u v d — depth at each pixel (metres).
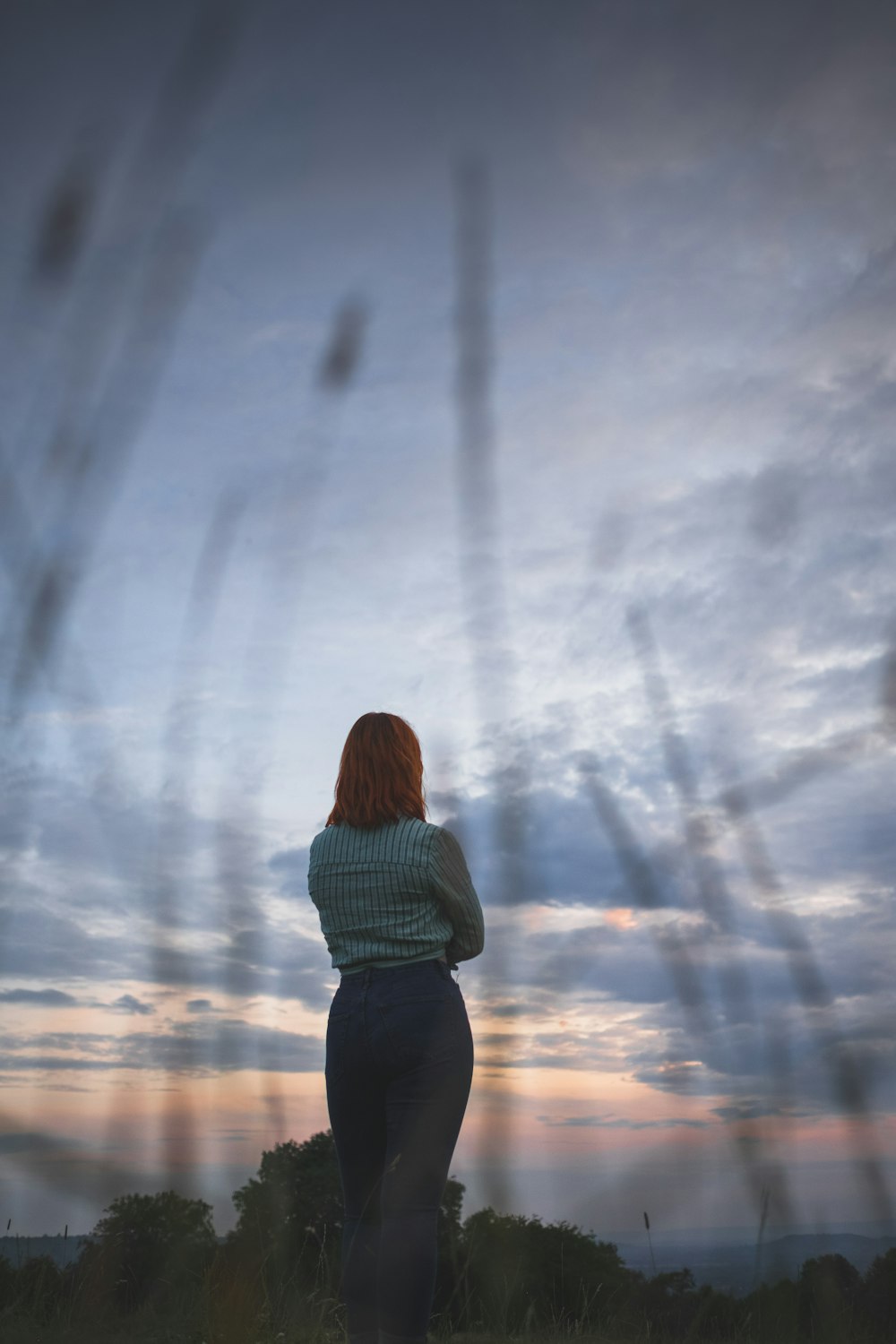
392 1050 2.49
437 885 2.62
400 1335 2.19
